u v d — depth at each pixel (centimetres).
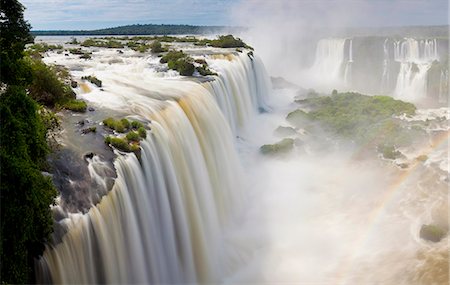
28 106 1518
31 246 1352
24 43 1767
